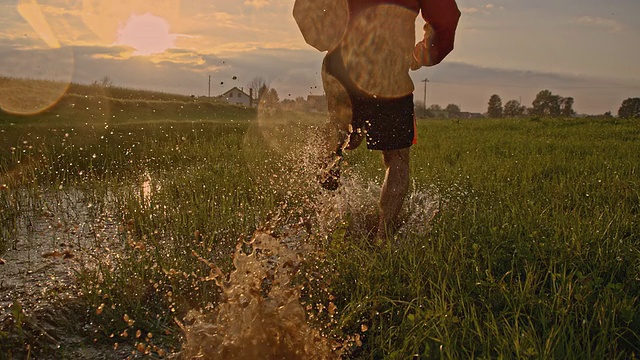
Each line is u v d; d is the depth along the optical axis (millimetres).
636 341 2916
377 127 4305
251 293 2789
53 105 16281
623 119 24484
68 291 3551
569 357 2590
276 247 3877
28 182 6500
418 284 3439
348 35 4273
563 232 4289
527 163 8766
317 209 5082
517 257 3889
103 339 3096
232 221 4910
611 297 3217
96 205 5926
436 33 4152
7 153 7836
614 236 4277
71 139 9430
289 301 2898
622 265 3775
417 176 7156
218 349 2727
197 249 4297
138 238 4715
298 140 8234
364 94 4285
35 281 3770
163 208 5402
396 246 4215
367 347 2992
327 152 4531
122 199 5840
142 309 3357
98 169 7715
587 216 4879
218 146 10398
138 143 9727
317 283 3617
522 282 3629
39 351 2916
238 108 30938
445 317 2951
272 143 9398
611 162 8633
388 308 3312
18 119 13422
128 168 7961
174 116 21094
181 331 3156
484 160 9586
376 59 4242
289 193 5812
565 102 106625
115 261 4109
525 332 2840
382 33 4223
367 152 9602
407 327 2992
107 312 3279
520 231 4336
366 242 4328
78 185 6906
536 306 3172
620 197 5832
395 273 3740
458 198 5727
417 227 4637
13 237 4777
